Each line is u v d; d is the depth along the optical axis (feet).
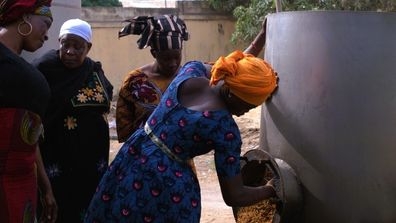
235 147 8.21
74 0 15.14
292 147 10.00
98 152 10.91
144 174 8.28
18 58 7.24
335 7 35.99
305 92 9.81
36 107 7.38
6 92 7.04
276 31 10.46
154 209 8.22
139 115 10.89
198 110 8.24
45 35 7.97
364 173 9.60
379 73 9.52
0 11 7.50
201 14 44.70
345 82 9.53
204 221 16.49
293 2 38.06
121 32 10.86
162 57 10.72
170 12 43.32
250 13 40.93
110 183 8.66
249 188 8.68
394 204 9.75
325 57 9.62
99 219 8.66
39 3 7.73
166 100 8.54
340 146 9.61
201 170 24.21
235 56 8.32
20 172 7.33
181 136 8.25
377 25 9.47
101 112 10.98
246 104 8.25
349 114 9.54
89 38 10.64
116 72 41.81
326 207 9.74
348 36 9.50
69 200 10.73
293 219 9.92
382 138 9.59
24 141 7.27
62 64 10.59
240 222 10.98
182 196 8.25
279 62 10.28
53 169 10.63
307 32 9.79
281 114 10.18
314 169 9.75
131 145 8.62
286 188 9.66
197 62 8.95
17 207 7.26
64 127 10.57
